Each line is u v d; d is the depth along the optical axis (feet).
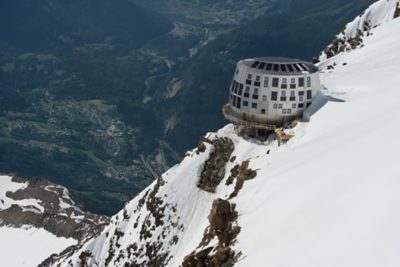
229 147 322.96
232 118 307.17
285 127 282.77
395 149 147.54
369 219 114.21
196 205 320.29
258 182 190.19
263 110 290.15
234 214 174.40
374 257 100.07
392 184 123.95
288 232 132.26
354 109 247.91
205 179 327.67
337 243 112.37
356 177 141.28
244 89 295.48
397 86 257.14
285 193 160.25
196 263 172.35
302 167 177.17
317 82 290.97
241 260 135.44
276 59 306.35
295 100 283.59
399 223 106.32
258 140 304.91
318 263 108.88
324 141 209.97
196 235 300.81
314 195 144.97
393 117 186.09
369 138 172.14
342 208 126.72
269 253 127.44
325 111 267.59
